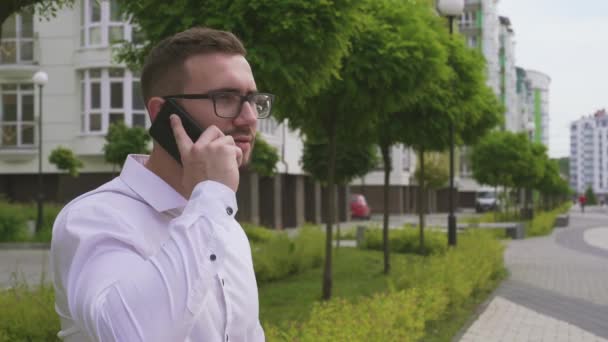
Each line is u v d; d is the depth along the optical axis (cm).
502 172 3544
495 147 3525
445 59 877
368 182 5178
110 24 2503
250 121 138
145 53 663
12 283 585
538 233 3134
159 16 620
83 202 133
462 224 2814
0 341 455
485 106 1455
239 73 139
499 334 792
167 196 138
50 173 2612
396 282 939
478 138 1781
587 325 877
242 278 135
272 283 1166
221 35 141
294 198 3278
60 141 2580
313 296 984
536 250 2200
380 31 813
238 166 133
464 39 1319
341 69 819
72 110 2569
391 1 873
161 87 141
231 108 137
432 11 1241
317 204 3550
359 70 804
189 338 120
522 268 1608
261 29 607
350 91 823
